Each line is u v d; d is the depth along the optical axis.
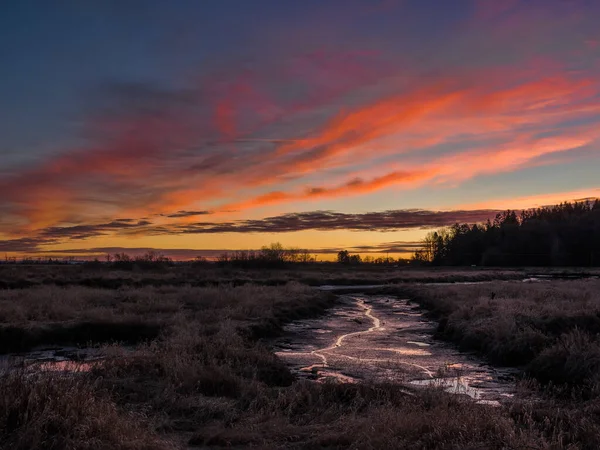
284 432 6.72
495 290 31.53
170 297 26.22
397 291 42.25
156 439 6.00
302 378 11.85
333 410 7.83
